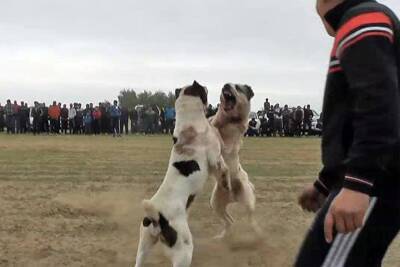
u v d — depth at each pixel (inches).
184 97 243.1
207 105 249.0
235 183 284.8
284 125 1483.8
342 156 102.0
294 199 414.0
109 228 315.0
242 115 279.3
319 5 108.6
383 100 91.8
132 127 1531.7
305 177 551.2
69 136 1371.8
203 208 380.2
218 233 309.7
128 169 609.9
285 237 300.4
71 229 310.7
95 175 551.2
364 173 92.0
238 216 350.6
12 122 1477.6
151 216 214.8
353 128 99.7
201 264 254.1
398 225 100.6
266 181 515.5
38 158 737.6
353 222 92.8
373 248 100.0
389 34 96.3
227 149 280.7
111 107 1430.9
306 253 101.3
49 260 253.6
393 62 95.5
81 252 266.8
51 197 407.8
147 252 218.8
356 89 94.3
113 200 398.0
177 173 231.0
